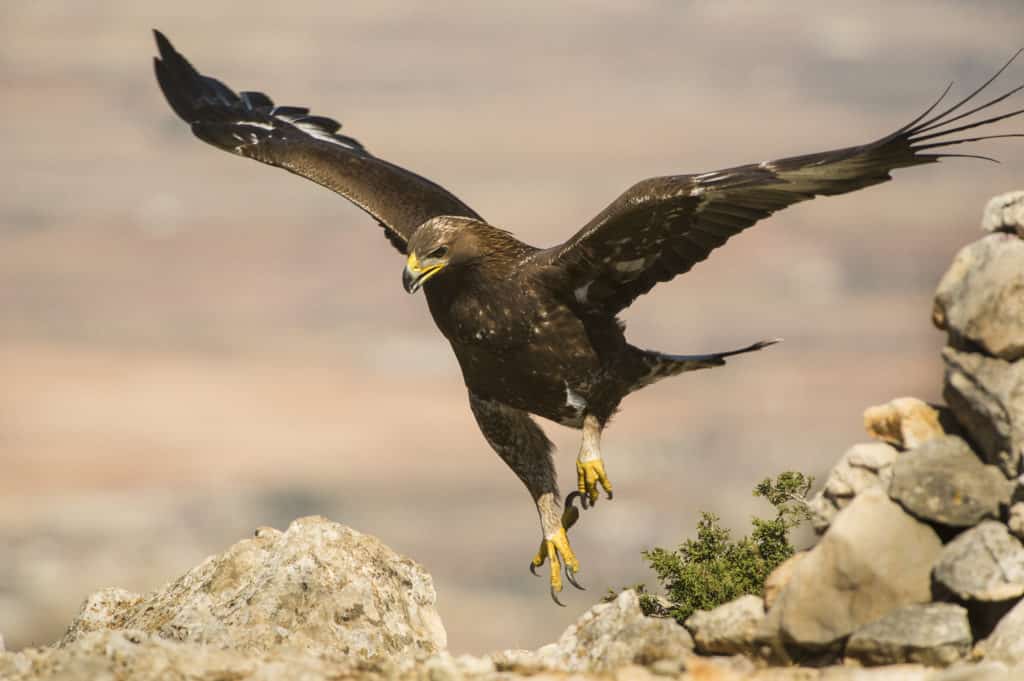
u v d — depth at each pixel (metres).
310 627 12.80
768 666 10.70
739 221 12.88
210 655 11.16
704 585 12.11
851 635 10.30
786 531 12.52
